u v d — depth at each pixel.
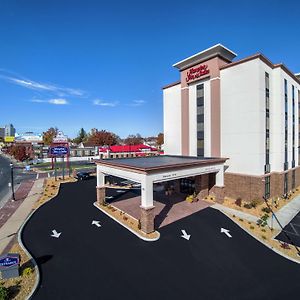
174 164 22.00
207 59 31.58
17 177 50.31
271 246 17.39
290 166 34.72
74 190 36.03
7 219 23.30
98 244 17.64
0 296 11.10
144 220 19.48
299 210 26.16
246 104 28.08
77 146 119.56
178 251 16.66
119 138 154.75
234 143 29.39
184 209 25.83
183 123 35.59
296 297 11.93
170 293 12.14
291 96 34.69
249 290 12.45
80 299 11.59
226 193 30.42
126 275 13.70
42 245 17.47
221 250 16.84
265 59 27.86
